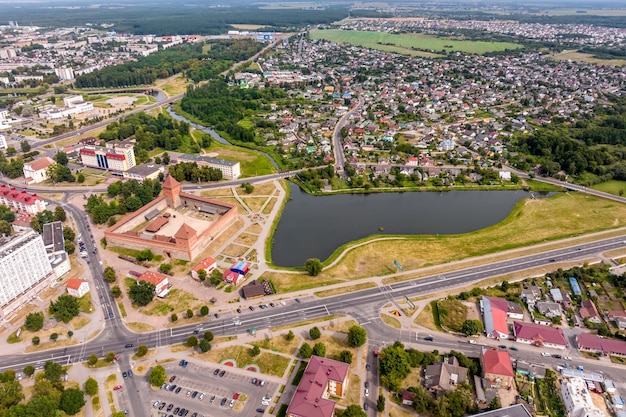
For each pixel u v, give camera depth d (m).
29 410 187.50
